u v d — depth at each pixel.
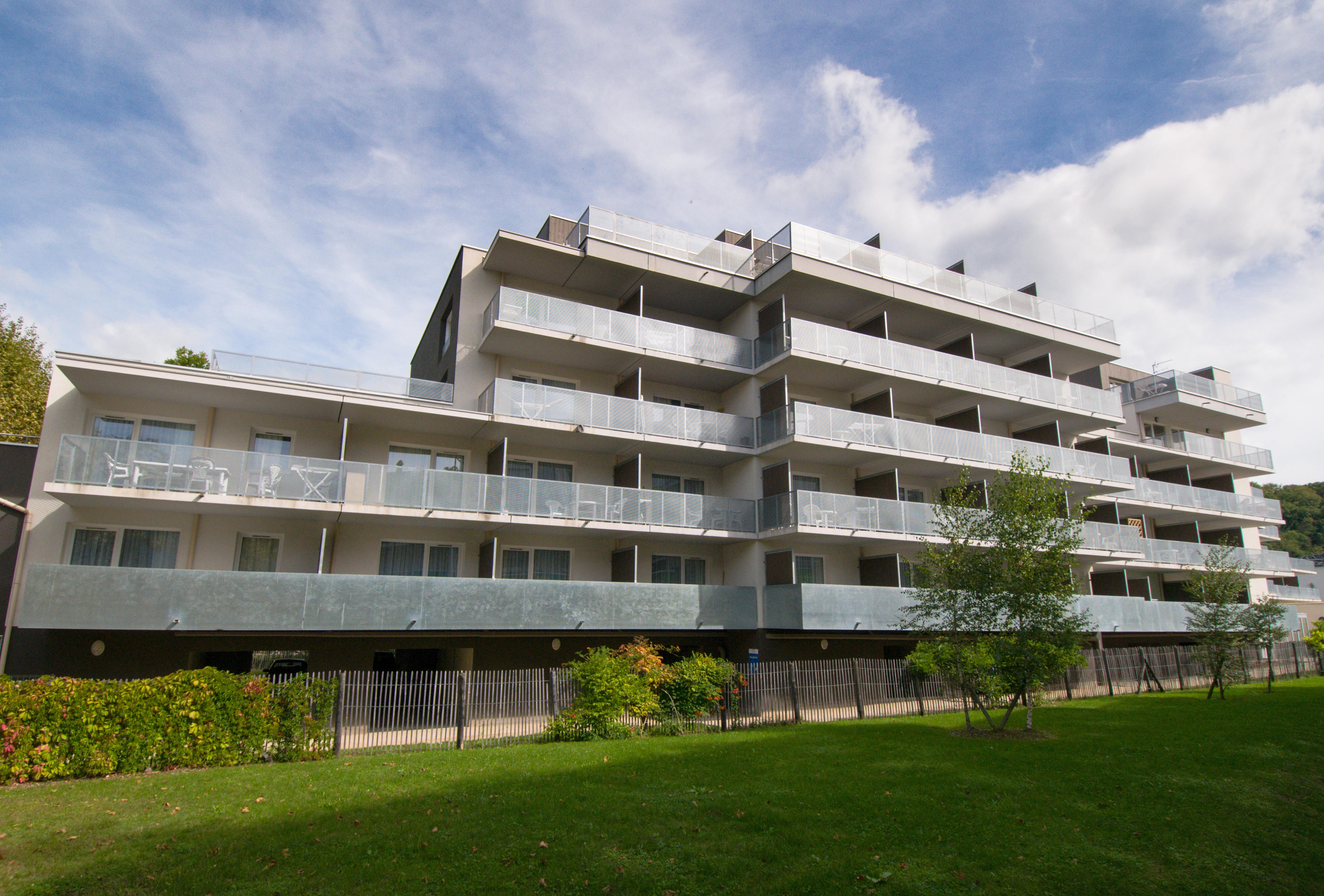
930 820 9.19
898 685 19.92
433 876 7.33
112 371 17.59
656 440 23.64
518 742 14.73
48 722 11.08
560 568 23.52
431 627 18.48
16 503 17.77
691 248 26.55
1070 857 8.16
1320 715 17.94
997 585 16.00
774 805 9.66
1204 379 40.22
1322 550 77.38
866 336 26.36
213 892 6.97
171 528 19.09
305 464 18.86
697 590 22.42
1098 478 31.17
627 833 8.55
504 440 21.48
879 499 24.89
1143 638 33.94
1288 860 8.32
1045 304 32.06
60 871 7.33
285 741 12.72
